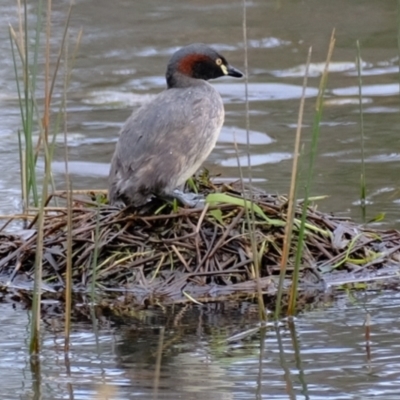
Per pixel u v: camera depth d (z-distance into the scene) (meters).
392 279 11.42
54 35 24.39
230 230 11.46
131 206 11.61
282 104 19.25
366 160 15.86
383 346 9.40
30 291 11.43
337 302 10.76
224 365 9.06
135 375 8.88
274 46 23.45
